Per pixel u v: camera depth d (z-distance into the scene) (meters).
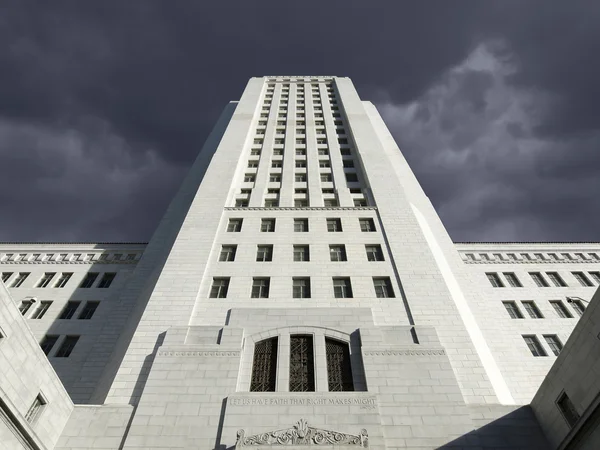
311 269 27.66
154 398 19.33
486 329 31.03
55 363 28.14
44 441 17.02
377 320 24.06
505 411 19.12
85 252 38.88
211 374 20.42
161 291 25.50
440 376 20.38
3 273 36.28
